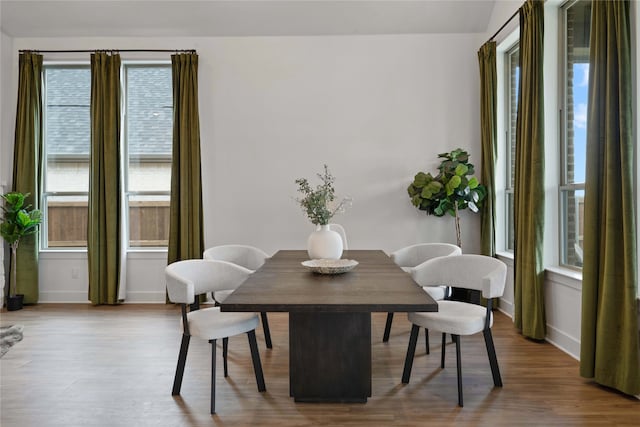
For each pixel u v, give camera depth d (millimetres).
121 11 5023
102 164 5156
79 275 5312
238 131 5297
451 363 3240
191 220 5137
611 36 2754
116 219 5160
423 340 3787
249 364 3250
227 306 1974
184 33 5230
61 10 5004
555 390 2779
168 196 5391
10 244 5020
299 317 2602
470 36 5234
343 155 5297
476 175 5246
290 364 2609
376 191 5301
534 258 3730
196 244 5117
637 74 2693
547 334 3777
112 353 3527
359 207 5301
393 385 2846
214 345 2549
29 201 5184
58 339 3898
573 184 3625
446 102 5258
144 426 2346
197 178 5125
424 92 5262
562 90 3822
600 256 2854
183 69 5129
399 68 5266
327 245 3154
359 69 5277
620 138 2693
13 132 5262
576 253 3646
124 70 5363
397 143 5277
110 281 5113
